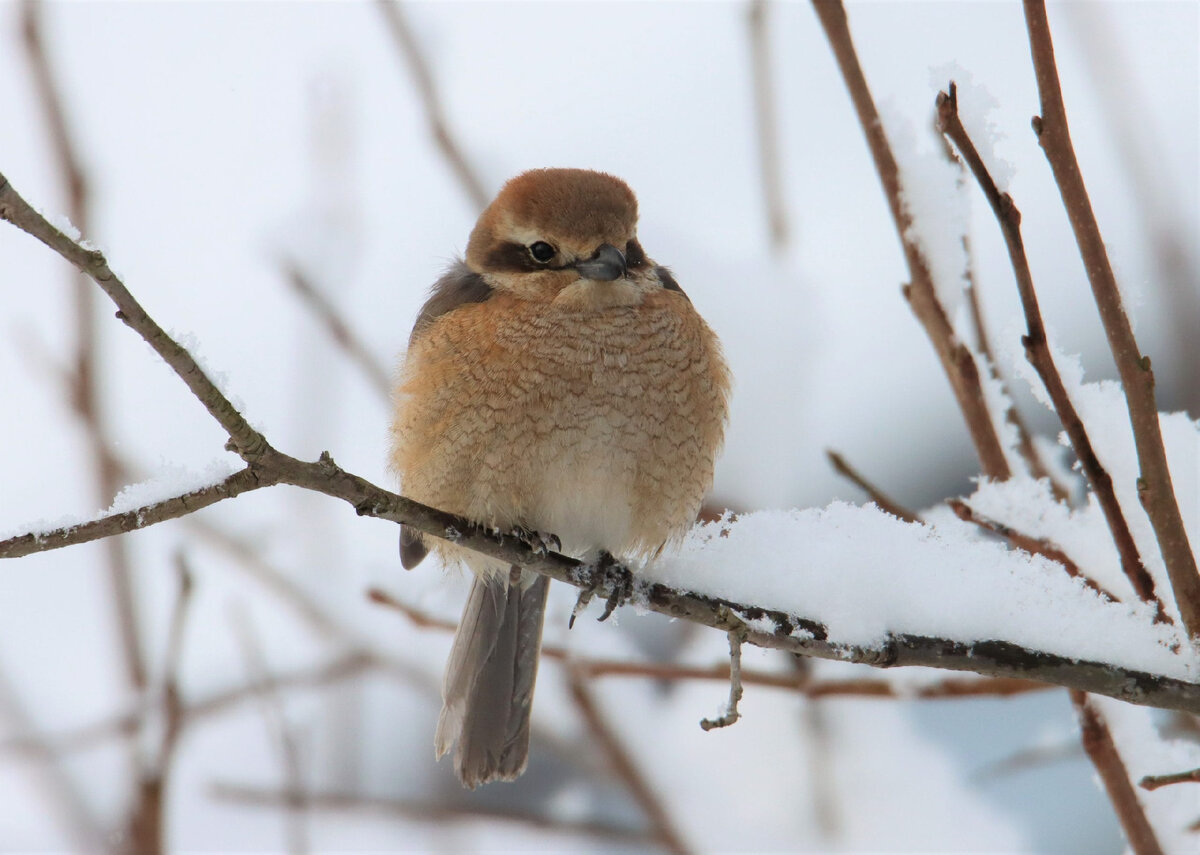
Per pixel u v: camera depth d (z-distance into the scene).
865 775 9.90
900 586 6.65
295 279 10.13
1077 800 9.76
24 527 5.82
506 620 9.27
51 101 9.01
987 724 10.38
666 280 9.15
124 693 8.84
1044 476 7.14
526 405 8.45
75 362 8.98
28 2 9.05
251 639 9.02
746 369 9.91
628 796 9.31
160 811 8.09
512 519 8.54
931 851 9.41
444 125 9.41
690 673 7.89
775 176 9.97
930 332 6.97
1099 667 6.24
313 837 9.75
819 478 11.95
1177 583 5.95
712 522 8.19
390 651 9.52
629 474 8.56
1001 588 6.59
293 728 9.37
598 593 7.64
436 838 9.62
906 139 6.91
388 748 11.00
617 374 8.51
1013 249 5.81
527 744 9.16
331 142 10.87
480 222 9.18
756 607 6.88
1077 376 7.07
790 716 10.01
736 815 9.48
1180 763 6.81
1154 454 5.84
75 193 8.96
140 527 5.89
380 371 9.73
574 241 8.62
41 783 8.98
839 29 6.93
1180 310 8.83
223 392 5.78
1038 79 5.61
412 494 8.70
